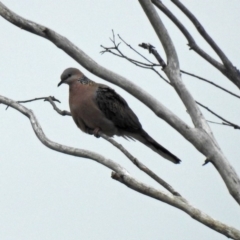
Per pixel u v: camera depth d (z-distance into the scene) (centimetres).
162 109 1083
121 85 1093
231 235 923
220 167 1039
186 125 1073
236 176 1029
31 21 1098
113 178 993
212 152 1048
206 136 1061
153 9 1150
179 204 955
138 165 1046
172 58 1151
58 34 1099
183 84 1127
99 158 1048
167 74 1146
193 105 1105
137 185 977
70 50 1098
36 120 1205
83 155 1075
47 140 1150
